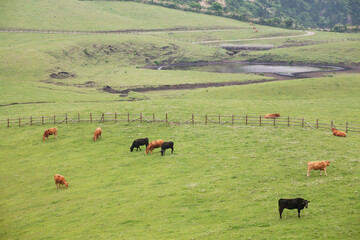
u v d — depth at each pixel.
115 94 101.50
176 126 49.59
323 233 19.23
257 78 123.50
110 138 46.53
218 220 22.94
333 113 55.53
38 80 119.56
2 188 34.75
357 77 93.06
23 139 48.34
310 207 22.98
